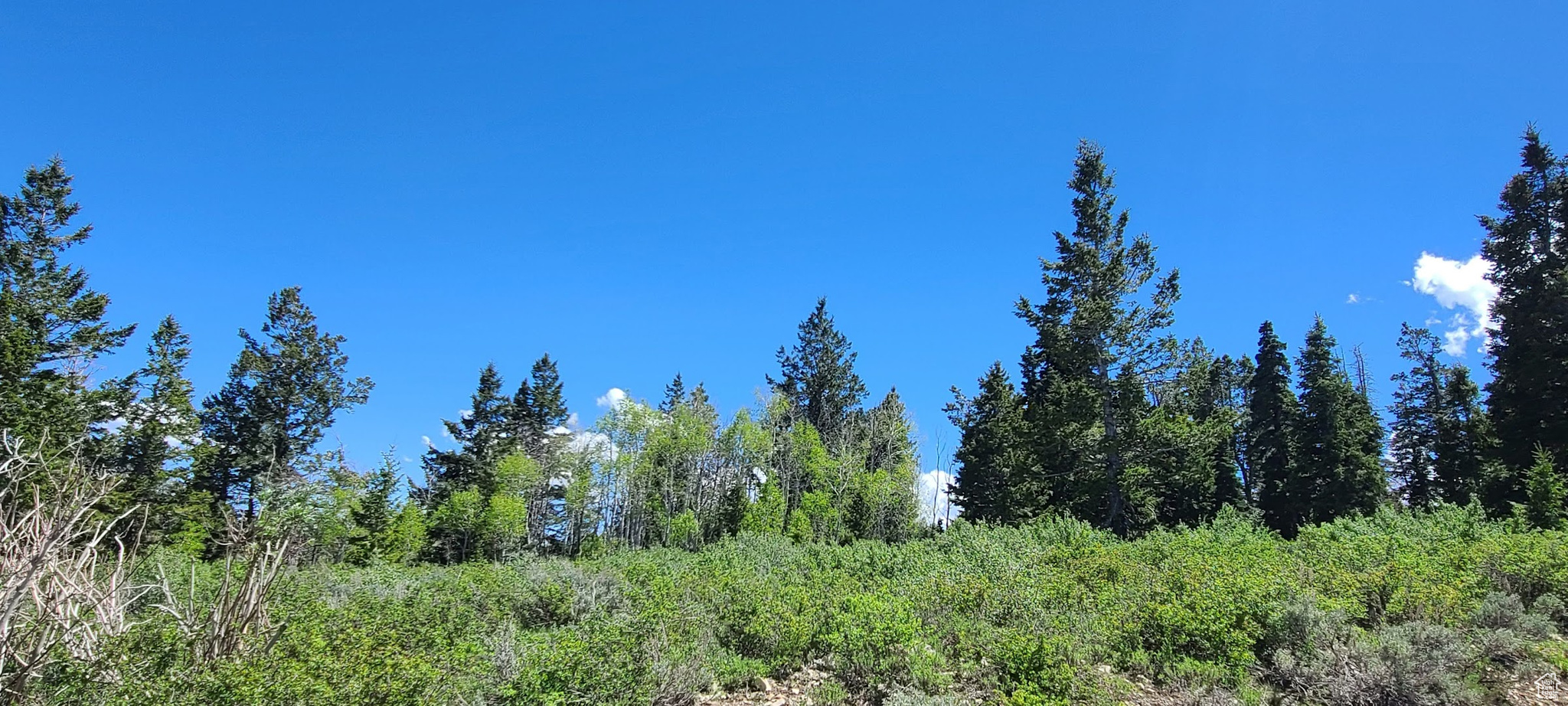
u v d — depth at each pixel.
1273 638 6.71
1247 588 7.46
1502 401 24.22
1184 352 25.97
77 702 4.62
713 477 47.31
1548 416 22.59
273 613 6.79
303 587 9.38
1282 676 6.21
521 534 41.00
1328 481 31.59
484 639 7.23
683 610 8.05
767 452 41.59
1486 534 11.72
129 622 5.94
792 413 53.03
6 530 4.76
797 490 44.69
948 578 9.93
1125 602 8.23
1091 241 28.39
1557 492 14.98
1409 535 12.70
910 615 7.89
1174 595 7.97
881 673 6.56
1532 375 22.70
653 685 5.96
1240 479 36.41
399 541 35.41
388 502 35.34
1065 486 30.02
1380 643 6.00
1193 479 27.39
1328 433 32.03
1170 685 6.36
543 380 53.81
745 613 8.11
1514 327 24.00
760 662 7.06
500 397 49.75
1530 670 5.95
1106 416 26.27
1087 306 25.66
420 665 5.51
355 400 36.53
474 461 47.44
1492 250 25.50
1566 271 22.70
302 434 35.03
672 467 45.12
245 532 6.52
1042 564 11.25
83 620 5.05
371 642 6.14
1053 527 16.28
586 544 39.72
